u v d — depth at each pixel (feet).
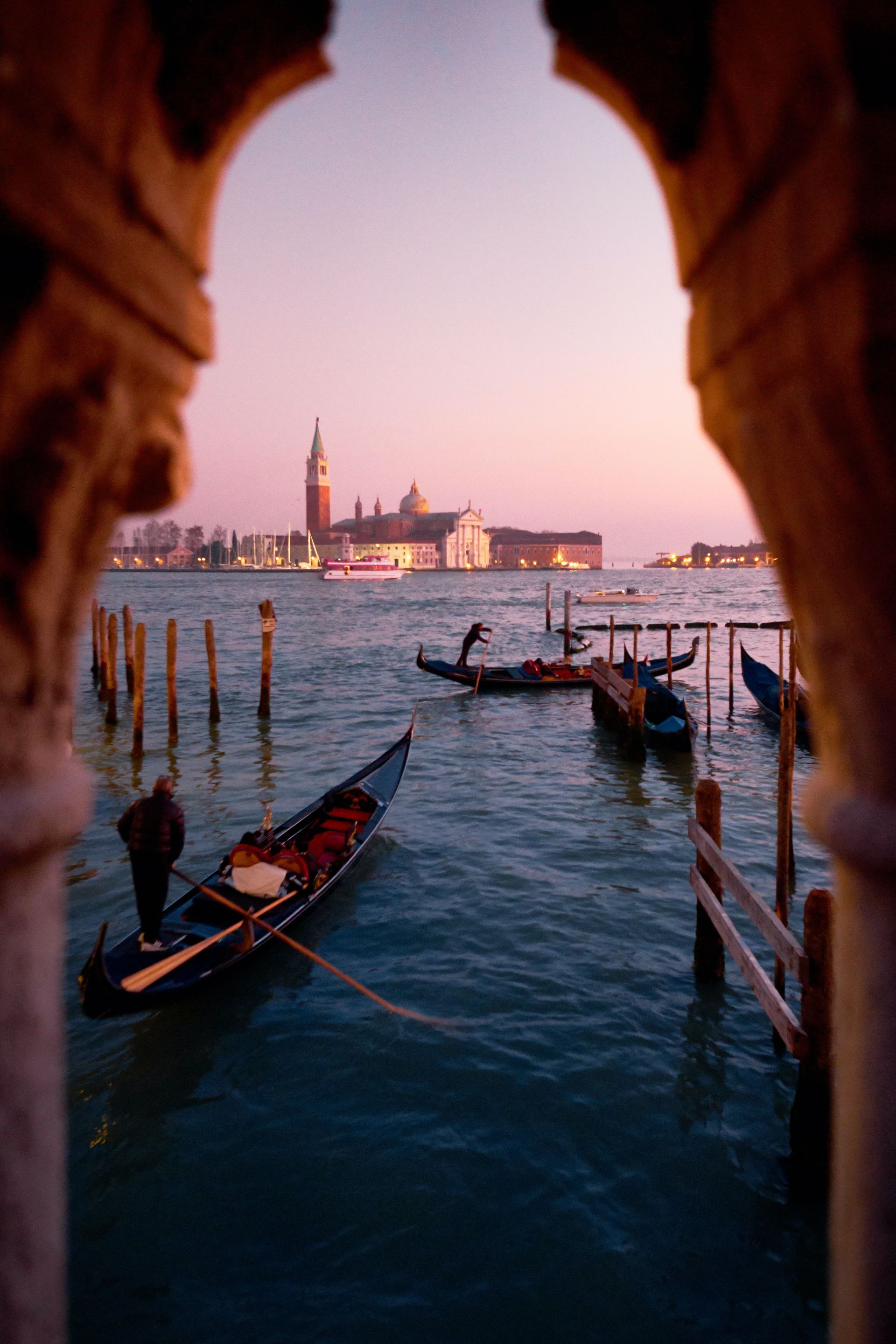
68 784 4.36
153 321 3.90
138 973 18.10
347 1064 17.75
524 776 43.14
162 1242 13.19
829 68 3.00
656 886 27.76
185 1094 16.80
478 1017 19.56
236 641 120.78
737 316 4.00
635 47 4.16
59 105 3.13
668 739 47.96
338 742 51.70
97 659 68.44
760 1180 14.29
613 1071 17.39
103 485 4.00
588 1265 12.66
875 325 2.99
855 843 4.00
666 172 4.76
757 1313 11.88
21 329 3.17
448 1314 11.92
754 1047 18.25
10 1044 4.19
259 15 3.95
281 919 22.81
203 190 4.49
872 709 3.92
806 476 3.67
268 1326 11.78
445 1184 14.29
